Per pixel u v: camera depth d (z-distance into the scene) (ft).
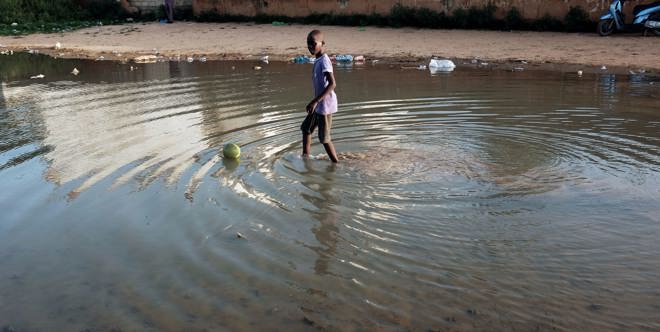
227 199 17.83
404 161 21.13
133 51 57.11
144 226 16.16
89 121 28.04
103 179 19.71
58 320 12.02
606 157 21.20
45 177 20.11
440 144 23.21
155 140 24.30
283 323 11.69
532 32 57.00
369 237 15.29
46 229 16.17
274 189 18.60
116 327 11.69
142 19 84.53
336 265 13.91
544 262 13.89
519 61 44.50
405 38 57.31
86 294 12.95
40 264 14.32
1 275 13.84
